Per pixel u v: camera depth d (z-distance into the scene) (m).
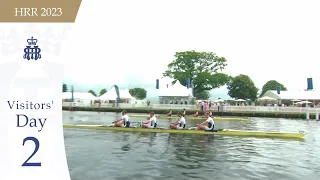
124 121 23.70
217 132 21.72
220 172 10.80
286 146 17.11
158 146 16.31
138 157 13.27
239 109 53.06
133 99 72.69
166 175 10.27
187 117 42.00
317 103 70.00
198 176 10.20
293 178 10.16
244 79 102.38
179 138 19.50
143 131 22.73
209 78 81.19
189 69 83.69
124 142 17.56
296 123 36.31
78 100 74.94
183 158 13.18
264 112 50.50
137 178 9.83
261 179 9.97
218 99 77.88
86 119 36.62
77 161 12.30
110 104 63.69
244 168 11.49
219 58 84.06
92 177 9.89
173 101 66.19
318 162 12.78
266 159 13.31
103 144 16.78
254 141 18.83
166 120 38.03
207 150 15.35
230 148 16.08
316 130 27.50
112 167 11.31
